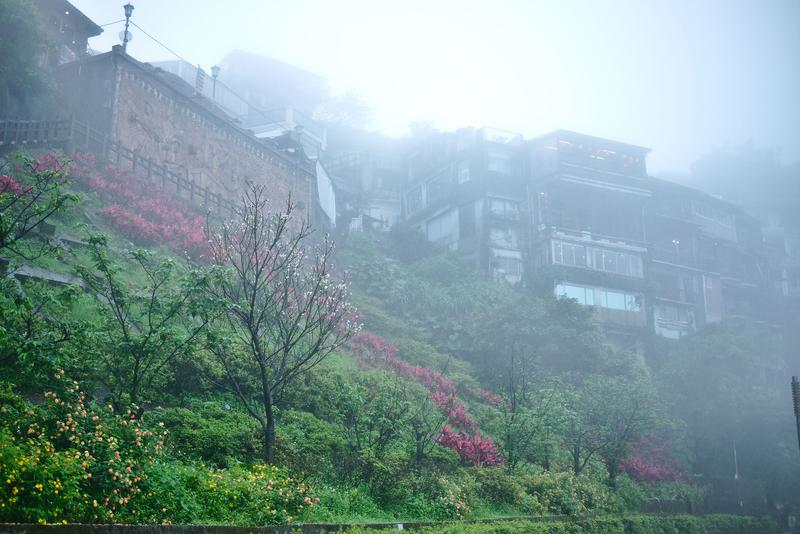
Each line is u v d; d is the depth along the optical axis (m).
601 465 27.97
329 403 19.92
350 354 27.30
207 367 17.19
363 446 17.70
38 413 10.62
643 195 57.81
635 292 54.72
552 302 42.00
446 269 48.09
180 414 14.52
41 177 13.83
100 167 27.66
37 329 12.45
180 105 34.19
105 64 30.89
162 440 11.89
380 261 42.81
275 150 40.78
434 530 14.27
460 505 16.59
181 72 58.44
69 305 15.72
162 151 32.75
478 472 19.73
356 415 18.44
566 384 32.81
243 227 17.75
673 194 64.94
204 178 35.00
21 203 16.05
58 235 20.44
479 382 34.97
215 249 17.11
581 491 22.73
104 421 11.08
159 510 10.21
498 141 57.09
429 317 39.56
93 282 14.03
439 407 24.91
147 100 32.28
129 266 21.59
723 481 35.19
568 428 24.78
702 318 60.84
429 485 17.00
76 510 9.11
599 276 53.06
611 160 57.38
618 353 41.22
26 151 24.14
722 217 69.44
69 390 11.45
